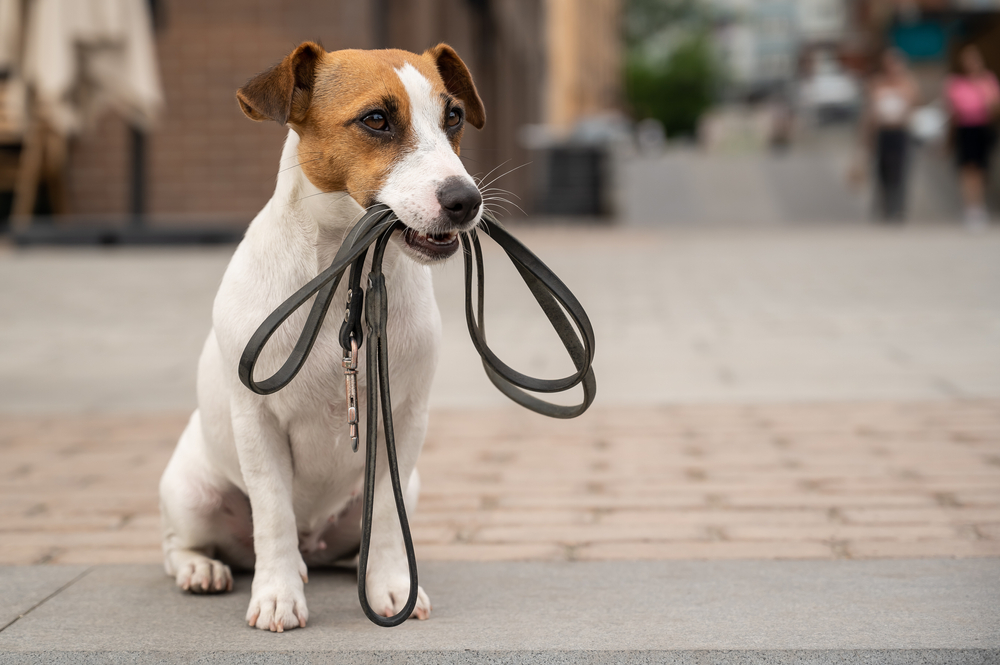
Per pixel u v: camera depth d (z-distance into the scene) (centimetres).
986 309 741
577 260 1175
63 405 524
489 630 243
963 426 446
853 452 412
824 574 279
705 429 457
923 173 2136
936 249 1194
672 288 912
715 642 233
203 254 1223
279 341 246
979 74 1523
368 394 231
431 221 233
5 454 436
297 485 271
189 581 272
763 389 526
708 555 300
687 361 596
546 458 420
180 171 1373
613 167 2383
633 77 7350
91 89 1047
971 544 302
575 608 258
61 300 862
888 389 517
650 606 258
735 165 2506
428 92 251
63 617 256
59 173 1348
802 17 11512
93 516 352
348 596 274
